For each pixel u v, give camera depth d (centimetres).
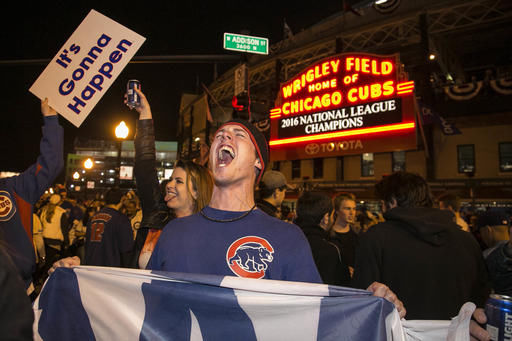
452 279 193
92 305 137
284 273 134
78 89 250
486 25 1507
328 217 350
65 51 258
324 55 1934
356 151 1042
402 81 988
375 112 1023
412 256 199
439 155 1919
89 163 1206
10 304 72
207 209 151
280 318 121
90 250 361
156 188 260
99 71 252
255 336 122
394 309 118
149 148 256
